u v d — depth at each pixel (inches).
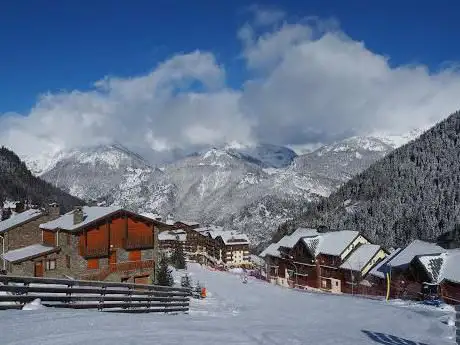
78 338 486.3
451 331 1049.5
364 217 6668.3
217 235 6259.8
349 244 3321.9
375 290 2824.8
